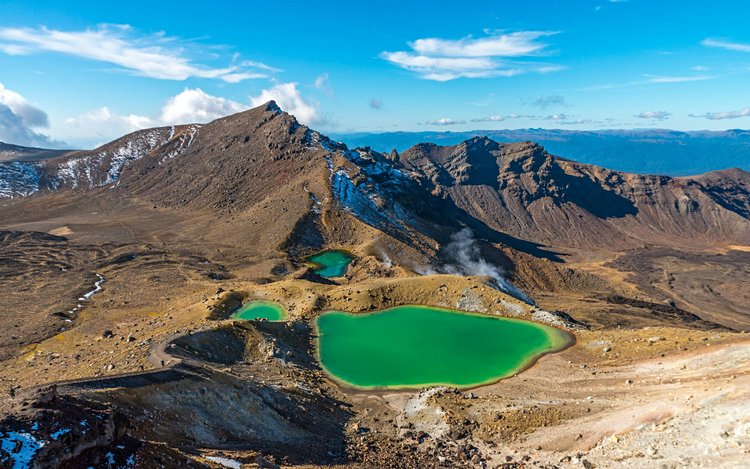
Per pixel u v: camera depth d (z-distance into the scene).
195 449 42.69
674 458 40.38
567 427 54.03
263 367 79.00
